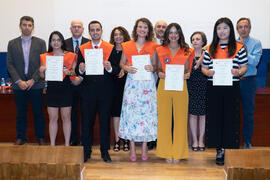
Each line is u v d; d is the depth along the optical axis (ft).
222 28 9.50
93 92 9.97
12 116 12.92
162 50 9.95
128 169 9.77
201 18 14.88
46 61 10.50
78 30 12.12
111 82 10.19
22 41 12.26
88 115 10.16
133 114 10.18
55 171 7.07
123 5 15.05
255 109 12.24
